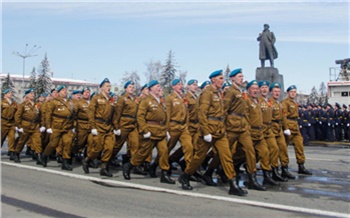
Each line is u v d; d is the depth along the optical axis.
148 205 5.62
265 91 7.58
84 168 8.45
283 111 8.07
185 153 7.33
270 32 20.39
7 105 10.58
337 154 12.44
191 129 8.52
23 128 9.95
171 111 7.59
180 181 6.83
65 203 5.76
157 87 7.34
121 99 8.69
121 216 5.06
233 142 6.72
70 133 9.19
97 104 8.15
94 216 5.07
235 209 5.38
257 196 6.18
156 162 7.89
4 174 8.33
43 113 9.92
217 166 7.05
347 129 17.52
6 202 5.84
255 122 7.08
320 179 7.78
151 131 7.22
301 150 8.41
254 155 6.73
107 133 8.19
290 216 5.04
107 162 8.11
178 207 5.49
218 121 6.32
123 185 7.09
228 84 8.97
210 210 5.33
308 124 16.52
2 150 13.11
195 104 8.48
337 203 5.72
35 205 5.66
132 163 7.60
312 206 5.54
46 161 9.57
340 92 23.58
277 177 7.55
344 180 7.64
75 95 10.78
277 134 7.87
